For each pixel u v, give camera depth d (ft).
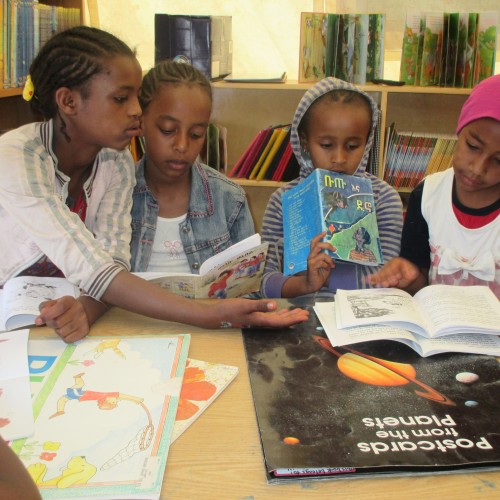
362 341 2.87
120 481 1.86
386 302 3.24
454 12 8.87
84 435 2.09
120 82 3.60
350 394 2.38
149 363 2.63
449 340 2.87
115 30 9.79
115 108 3.65
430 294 3.33
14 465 1.36
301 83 8.45
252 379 2.51
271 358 2.72
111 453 1.99
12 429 2.12
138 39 9.87
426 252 4.74
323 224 3.98
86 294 3.35
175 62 4.97
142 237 4.97
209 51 8.14
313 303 3.47
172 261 5.05
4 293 3.37
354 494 1.83
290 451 1.99
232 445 2.07
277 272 4.88
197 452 2.03
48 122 3.78
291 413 2.24
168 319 3.14
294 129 5.49
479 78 8.32
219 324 3.06
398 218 5.11
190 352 2.81
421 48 8.43
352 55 8.35
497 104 3.67
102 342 2.85
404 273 3.79
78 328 2.90
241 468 1.95
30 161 3.48
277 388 2.43
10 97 7.57
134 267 4.94
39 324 2.92
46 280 3.52
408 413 2.24
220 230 5.11
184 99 4.53
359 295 3.39
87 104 3.60
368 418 2.20
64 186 3.83
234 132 10.14
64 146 3.82
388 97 9.67
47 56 3.65
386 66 9.64
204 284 3.61
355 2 9.39
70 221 3.36
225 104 10.02
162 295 3.17
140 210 4.99
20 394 2.36
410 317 3.01
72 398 2.33
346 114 5.01
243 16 9.78
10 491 1.28
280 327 3.03
